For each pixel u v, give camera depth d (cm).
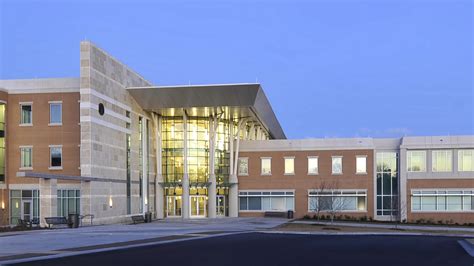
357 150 5809
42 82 4678
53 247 2248
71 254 1983
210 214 5688
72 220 3831
